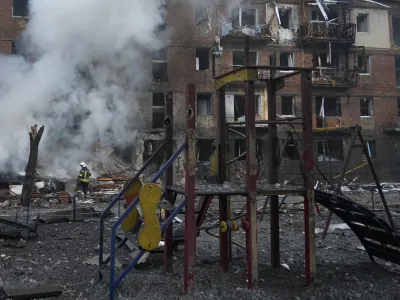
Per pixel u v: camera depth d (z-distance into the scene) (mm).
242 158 6426
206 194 5176
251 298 5020
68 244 8523
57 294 5156
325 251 7836
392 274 6203
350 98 28891
